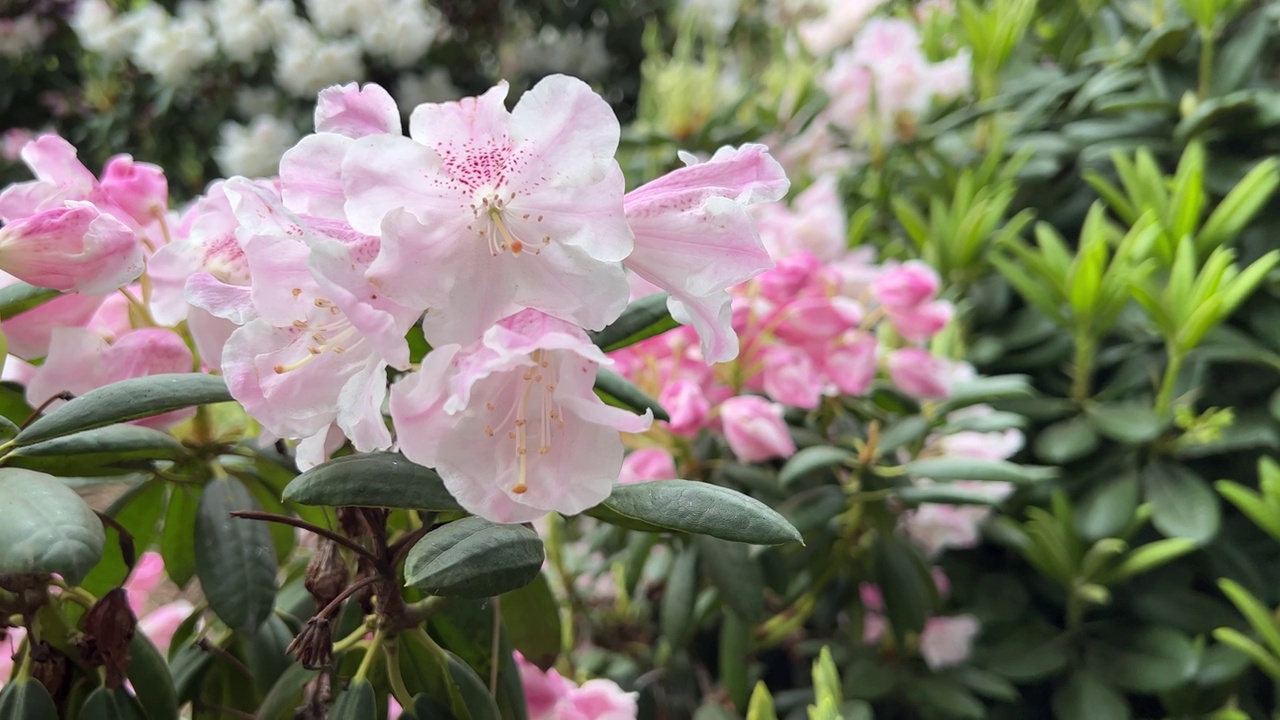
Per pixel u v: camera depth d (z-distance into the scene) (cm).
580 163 20
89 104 108
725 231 21
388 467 21
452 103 20
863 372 44
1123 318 56
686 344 42
